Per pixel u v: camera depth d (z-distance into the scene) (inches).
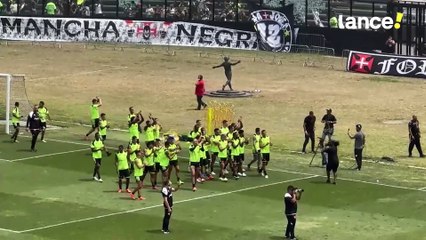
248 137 2546.8
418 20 3799.2
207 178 2112.5
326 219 1803.6
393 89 3213.6
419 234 1711.4
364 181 2112.5
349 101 3011.8
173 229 1723.7
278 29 3996.1
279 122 2731.3
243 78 3388.3
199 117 2792.8
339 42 3951.8
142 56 3796.8
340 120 2751.0
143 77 3393.2
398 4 3855.8
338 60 3794.3
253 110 2881.4
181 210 1854.1
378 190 2034.9
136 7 4170.8
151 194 1978.3
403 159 2332.7
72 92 3149.6
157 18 4106.8
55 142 2491.4
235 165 2124.8
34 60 3688.5
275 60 3754.9
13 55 3777.1
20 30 4136.3
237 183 2084.2
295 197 1663.4
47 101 3014.3
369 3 4124.0
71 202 1908.2
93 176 2094.0
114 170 2187.5
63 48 3951.8
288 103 2979.8
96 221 1772.9
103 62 3668.8
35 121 2378.2
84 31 4116.6
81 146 2448.3
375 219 1808.6
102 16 4136.3
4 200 1916.8
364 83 3319.4
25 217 1797.5
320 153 2395.4
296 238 1679.4
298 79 3383.4
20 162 2258.9
